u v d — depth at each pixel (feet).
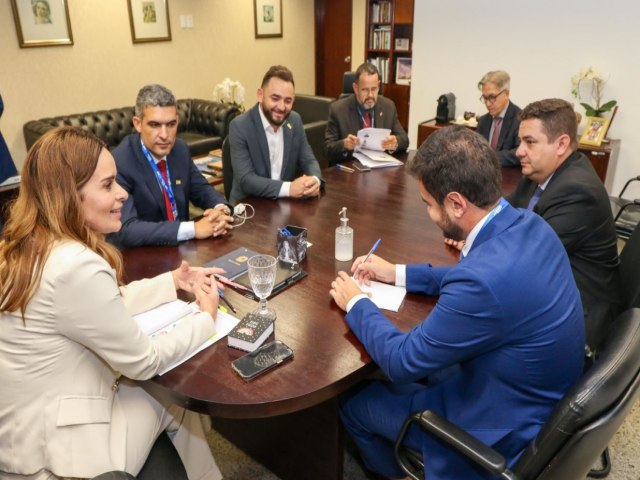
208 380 3.74
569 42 12.67
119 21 17.39
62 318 3.49
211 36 20.47
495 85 10.32
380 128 10.58
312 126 16.46
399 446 4.09
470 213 3.68
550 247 3.68
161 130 6.36
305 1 23.82
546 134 5.95
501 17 13.56
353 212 7.01
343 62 24.72
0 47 14.85
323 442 5.16
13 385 3.63
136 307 4.48
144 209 6.73
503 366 3.55
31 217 3.58
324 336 4.23
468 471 3.84
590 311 5.94
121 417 4.08
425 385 4.75
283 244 5.39
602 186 5.90
